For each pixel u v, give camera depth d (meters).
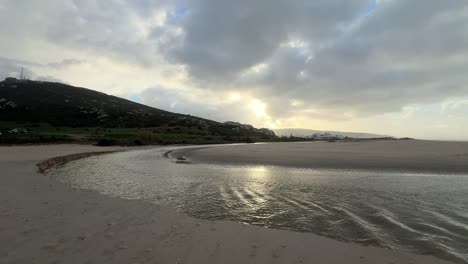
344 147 40.78
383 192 9.77
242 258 4.33
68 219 6.14
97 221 6.07
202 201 8.55
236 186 10.92
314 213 7.26
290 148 39.78
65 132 69.81
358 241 5.34
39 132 62.16
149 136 60.00
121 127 102.88
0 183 10.31
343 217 6.91
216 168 17.12
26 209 6.84
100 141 47.22
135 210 7.13
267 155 26.03
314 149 36.09
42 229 5.40
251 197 9.09
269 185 11.12
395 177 13.24
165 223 6.09
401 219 6.73
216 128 143.00
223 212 7.36
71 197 8.41
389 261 4.42
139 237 5.12
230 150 35.53
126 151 35.94
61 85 151.00
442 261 4.47
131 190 10.20
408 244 5.19
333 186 10.88
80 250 4.41
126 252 4.39
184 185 11.16
